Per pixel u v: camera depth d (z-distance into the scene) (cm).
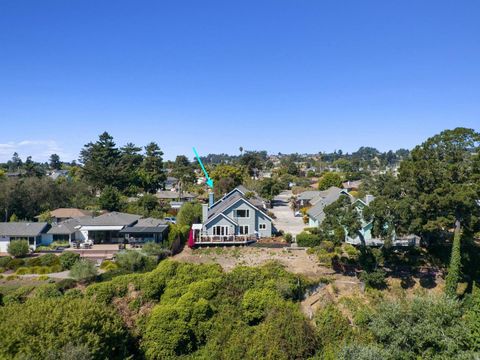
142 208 6731
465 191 3319
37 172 10725
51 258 4131
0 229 4847
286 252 4134
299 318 3069
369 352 2419
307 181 12362
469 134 3716
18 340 2255
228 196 6281
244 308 3250
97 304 2802
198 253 4228
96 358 2359
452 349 2416
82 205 7356
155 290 3431
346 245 4069
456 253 3372
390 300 3297
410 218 3506
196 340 3105
